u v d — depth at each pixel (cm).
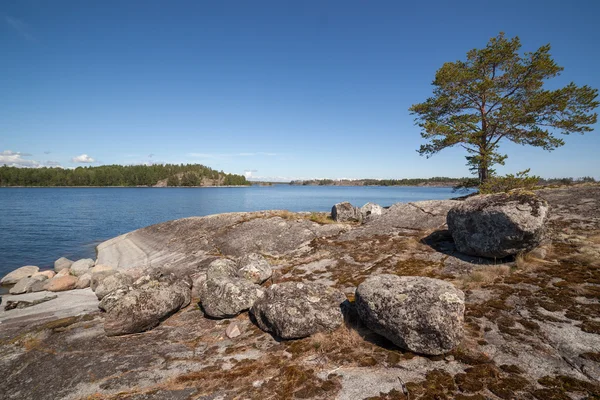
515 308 715
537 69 2092
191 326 882
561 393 457
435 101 2375
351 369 582
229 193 15925
